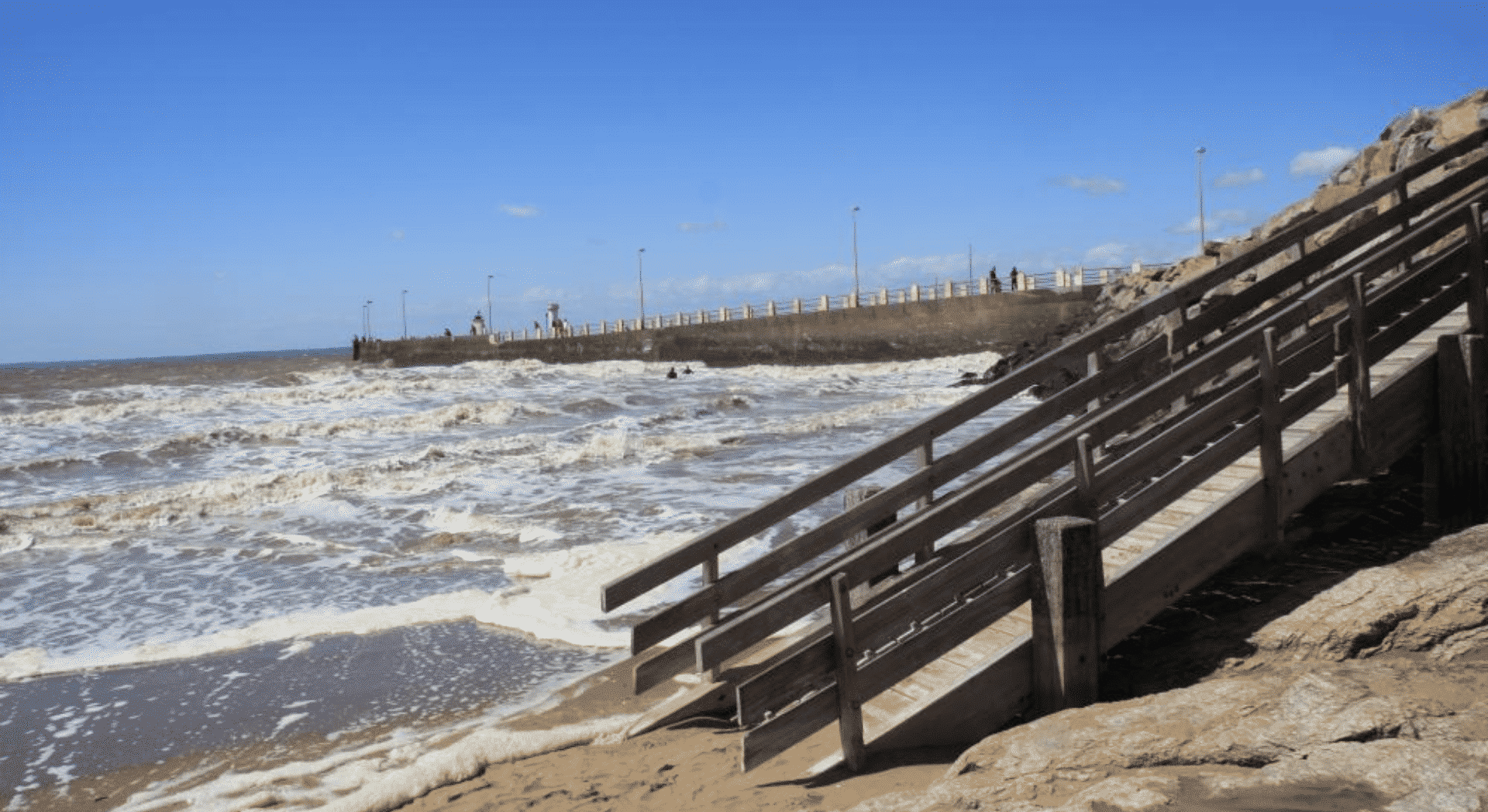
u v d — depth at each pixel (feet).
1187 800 12.12
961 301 172.14
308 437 93.76
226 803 19.86
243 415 113.91
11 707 26.40
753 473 64.34
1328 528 22.49
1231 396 19.71
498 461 73.15
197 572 43.45
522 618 32.71
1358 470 21.11
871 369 177.58
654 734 21.24
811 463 68.39
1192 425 19.24
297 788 20.38
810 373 182.80
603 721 22.68
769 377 176.96
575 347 235.61
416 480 65.67
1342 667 15.52
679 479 63.52
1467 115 44.19
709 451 77.05
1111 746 14.03
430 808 18.35
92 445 86.28
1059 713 15.70
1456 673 15.07
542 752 20.98
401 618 33.42
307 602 37.32
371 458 79.05
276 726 24.41
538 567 40.22
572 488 61.57
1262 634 17.81
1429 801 11.18
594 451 75.36
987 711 17.42
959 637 17.20
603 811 16.83
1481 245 23.34
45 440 90.17
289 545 48.24
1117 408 18.49
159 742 23.66
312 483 64.59
